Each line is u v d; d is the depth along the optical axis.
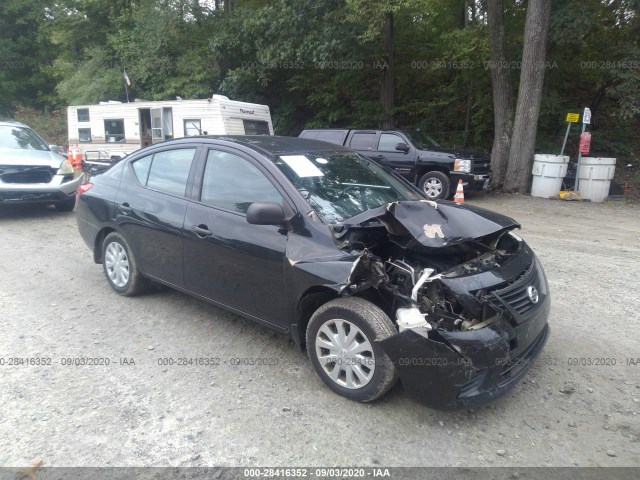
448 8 17.53
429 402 3.18
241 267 4.09
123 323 4.83
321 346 3.68
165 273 4.85
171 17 19.91
